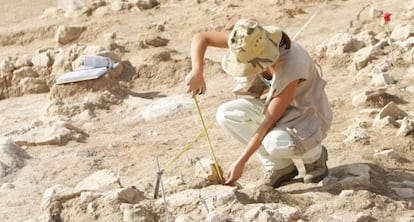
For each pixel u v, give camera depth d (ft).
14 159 22.02
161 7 42.75
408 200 17.63
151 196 17.88
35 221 17.13
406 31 31.81
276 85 16.89
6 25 42.63
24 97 31.60
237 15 38.96
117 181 19.19
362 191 17.49
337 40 30.96
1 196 19.66
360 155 20.33
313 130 17.52
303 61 17.11
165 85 31.01
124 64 31.96
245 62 16.53
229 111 18.11
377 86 26.84
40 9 45.50
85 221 16.75
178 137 23.98
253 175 19.67
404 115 23.07
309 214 16.80
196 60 17.12
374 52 29.68
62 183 20.66
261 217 15.90
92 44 37.29
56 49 33.30
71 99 28.76
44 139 23.95
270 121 17.10
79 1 43.24
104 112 27.43
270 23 37.68
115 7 42.27
